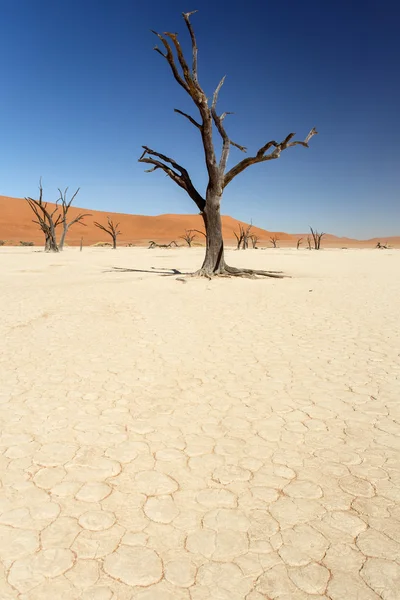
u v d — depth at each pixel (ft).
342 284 48.11
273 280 51.98
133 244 299.58
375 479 9.50
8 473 9.75
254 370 17.16
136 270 67.82
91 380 16.02
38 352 19.84
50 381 15.89
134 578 6.78
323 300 35.94
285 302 34.86
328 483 9.35
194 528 7.91
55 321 26.89
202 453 10.67
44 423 12.35
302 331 24.16
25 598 6.41
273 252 161.89
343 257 120.26
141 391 14.90
